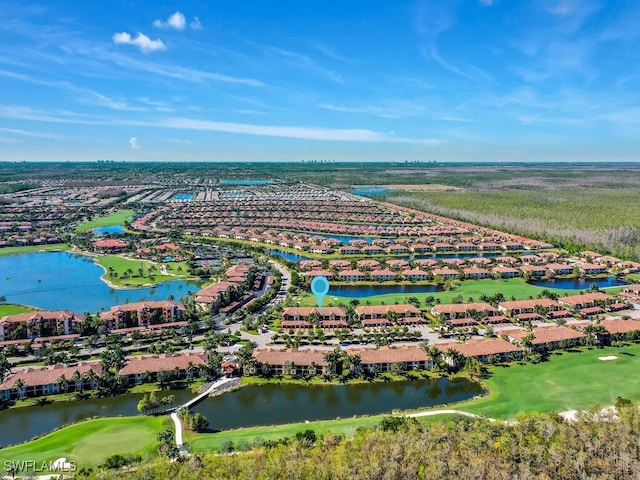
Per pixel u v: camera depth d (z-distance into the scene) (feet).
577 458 369.30
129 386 517.96
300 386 526.16
